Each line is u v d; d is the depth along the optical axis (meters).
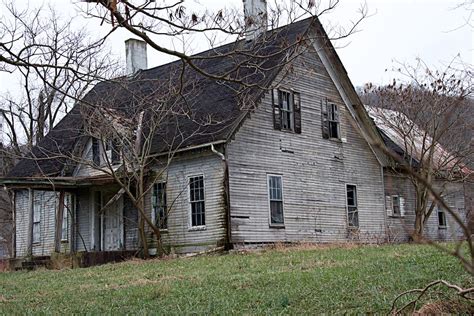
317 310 7.42
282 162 21.92
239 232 19.94
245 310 7.77
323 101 24.05
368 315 6.86
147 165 21.75
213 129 20.47
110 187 23.45
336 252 15.91
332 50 23.50
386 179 26.59
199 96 22.14
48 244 26.11
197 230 20.55
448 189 28.16
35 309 9.46
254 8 18.16
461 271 9.26
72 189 23.56
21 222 27.80
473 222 3.26
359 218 24.70
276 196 21.47
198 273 12.99
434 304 6.64
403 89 31.86
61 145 26.05
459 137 26.09
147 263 17.53
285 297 8.13
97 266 18.44
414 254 13.03
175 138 21.16
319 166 23.39
